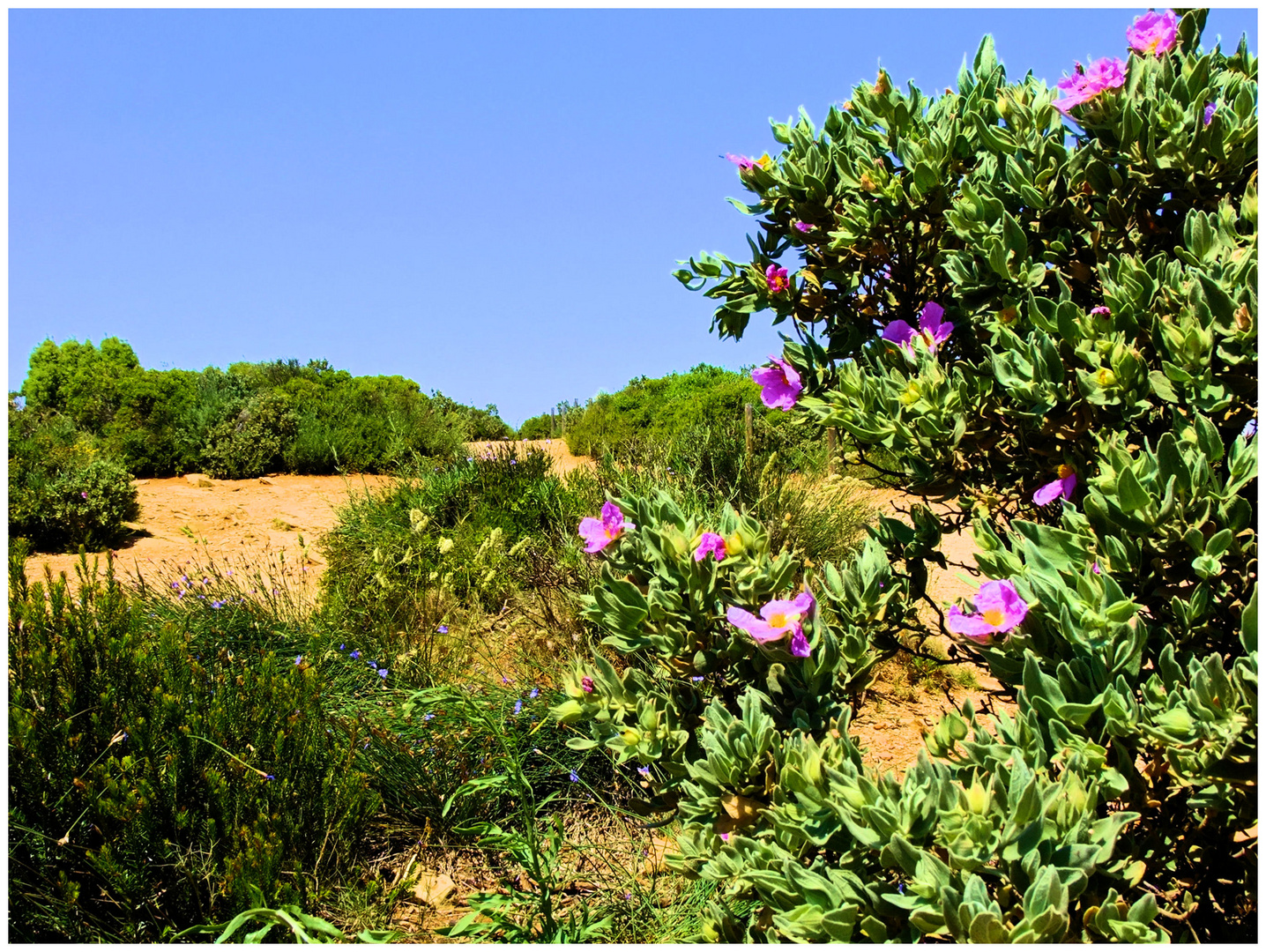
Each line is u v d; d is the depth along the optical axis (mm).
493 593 4316
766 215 2162
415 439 11570
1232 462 1301
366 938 1692
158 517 7191
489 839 2246
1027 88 1963
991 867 1058
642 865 2387
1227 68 1810
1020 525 1405
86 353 16125
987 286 1762
